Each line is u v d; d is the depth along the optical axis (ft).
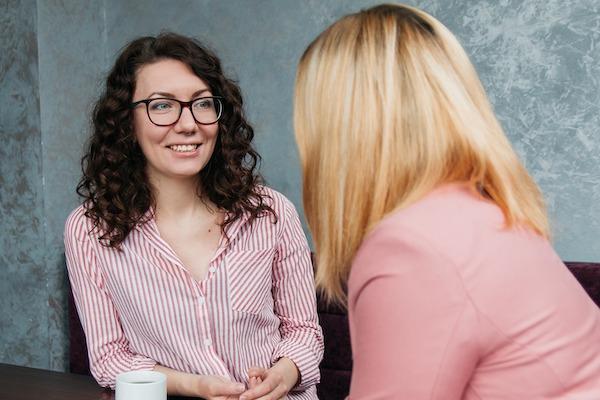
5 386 4.42
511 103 6.69
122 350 4.94
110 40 8.87
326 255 2.44
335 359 7.00
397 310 2.12
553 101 6.50
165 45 4.80
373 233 2.25
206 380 4.32
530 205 2.39
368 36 2.40
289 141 7.80
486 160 2.34
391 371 2.10
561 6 6.37
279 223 5.16
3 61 8.25
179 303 4.79
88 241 4.95
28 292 8.38
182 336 4.81
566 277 2.34
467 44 6.85
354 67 2.36
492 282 2.11
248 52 7.98
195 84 4.72
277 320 5.23
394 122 2.30
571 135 6.45
